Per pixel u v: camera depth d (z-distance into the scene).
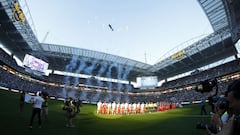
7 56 49.78
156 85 69.12
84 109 30.84
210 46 49.19
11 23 42.41
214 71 52.47
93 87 64.81
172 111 28.81
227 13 33.41
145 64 70.50
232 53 50.09
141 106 26.38
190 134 11.11
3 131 8.96
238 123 1.77
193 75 59.41
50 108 25.77
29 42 53.28
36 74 54.25
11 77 44.94
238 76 44.44
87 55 64.25
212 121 3.15
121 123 15.87
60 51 61.09
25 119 13.28
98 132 11.59
